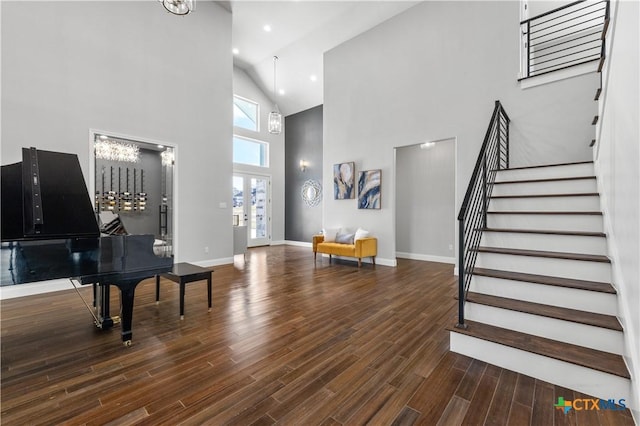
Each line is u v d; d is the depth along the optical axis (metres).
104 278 2.23
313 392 1.75
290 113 9.24
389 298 3.60
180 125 5.07
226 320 2.88
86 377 1.91
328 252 5.92
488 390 1.76
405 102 5.52
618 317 1.89
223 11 5.66
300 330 2.65
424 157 6.46
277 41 6.67
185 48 5.12
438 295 3.73
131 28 4.48
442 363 2.07
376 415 1.55
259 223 8.91
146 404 1.64
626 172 1.78
